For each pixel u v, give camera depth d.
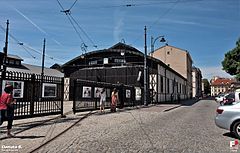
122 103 25.16
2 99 9.02
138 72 39.72
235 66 42.31
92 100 20.78
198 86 117.44
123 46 46.88
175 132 10.77
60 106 15.79
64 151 7.18
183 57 73.81
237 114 9.54
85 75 44.69
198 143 8.59
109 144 8.20
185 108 28.91
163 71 44.47
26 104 12.93
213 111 24.00
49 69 65.06
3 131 10.25
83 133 10.18
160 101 41.53
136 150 7.45
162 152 7.28
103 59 44.19
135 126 12.48
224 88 156.88
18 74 12.30
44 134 9.74
